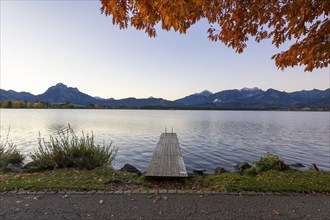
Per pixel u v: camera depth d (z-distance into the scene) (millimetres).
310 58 5199
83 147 8953
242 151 22797
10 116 84500
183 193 5523
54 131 36219
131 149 22391
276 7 4102
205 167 16547
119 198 5199
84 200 5066
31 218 4250
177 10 2852
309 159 20062
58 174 7141
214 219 4289
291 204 4973
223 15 4105
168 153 12664
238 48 4980
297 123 67625
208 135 35594
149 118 89062
